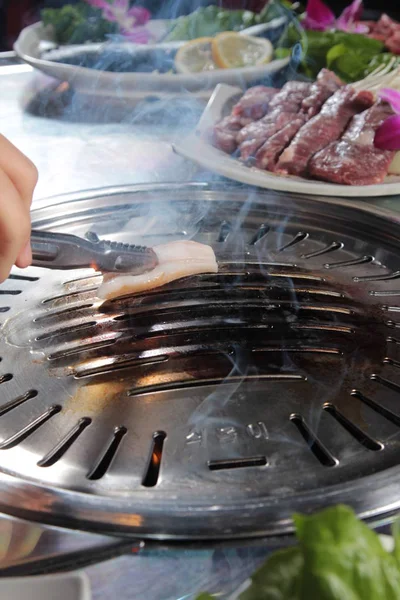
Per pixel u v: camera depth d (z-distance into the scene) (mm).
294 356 508
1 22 1660
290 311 544
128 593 374
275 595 331
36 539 387
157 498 413
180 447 446
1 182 449
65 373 499
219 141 825
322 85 895
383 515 392
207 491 419
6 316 547
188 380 491
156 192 688
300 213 662
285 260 604
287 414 467
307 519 329
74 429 461
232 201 683
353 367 500
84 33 1209
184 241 569
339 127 814
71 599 339
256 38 1119
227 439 450
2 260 455
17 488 409
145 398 480
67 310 550
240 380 490
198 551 385
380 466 432
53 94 1023
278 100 879
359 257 611
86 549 383
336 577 310
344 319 538
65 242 512
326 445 446
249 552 384
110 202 673
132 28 1212
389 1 1540
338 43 1073
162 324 533
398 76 919
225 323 533
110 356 510
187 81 955
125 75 937
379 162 753
